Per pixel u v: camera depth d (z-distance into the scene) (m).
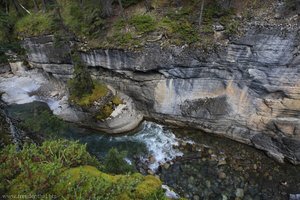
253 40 21.78
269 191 21.81
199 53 23.69
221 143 25.81
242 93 23.50
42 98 33.75
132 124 27.80
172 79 25.78
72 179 11.89
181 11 25.89
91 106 26.77
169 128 27.94
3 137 16.27
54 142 14.20
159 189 12.70
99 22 27.84
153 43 25.28
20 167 11.36
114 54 26.84
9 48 30.20
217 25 23.75
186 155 25.11
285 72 20.91
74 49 29.09
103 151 26.16
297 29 20.56
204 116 25.91
